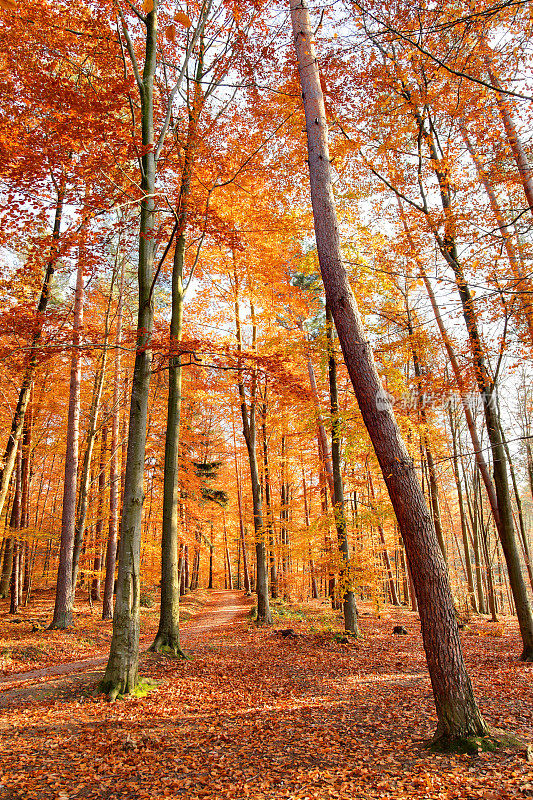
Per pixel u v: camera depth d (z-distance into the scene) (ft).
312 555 50.34
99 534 58.54
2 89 20.97
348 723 18.42
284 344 42.65
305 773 14.11
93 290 55.16
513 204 30.58
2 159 20.07
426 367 37.93
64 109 21.31
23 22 23.15
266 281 41.27
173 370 33.94
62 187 23.82
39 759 14.73
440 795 12.02
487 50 26.55
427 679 25.12
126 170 28.27
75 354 27.68
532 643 29.89
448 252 32.71
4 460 37.04
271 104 31.30
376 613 51.13
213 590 113.70
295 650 33.83
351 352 17.12
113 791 13.09
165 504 31.81
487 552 71.51
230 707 20.75
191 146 28.94
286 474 71.56
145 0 6.88
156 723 18.35
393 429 16.29
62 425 62.23
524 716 18.07
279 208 38.14
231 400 50.85
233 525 97.25
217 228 26.02
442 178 33.27
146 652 28.78
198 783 13.66
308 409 39.86
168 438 32.83
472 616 57.26
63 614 38.96
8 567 57.72
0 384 39.93
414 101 30.94
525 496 102.73
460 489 65.57
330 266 17.90
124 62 26.30
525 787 11.94
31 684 23.00
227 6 29.89
